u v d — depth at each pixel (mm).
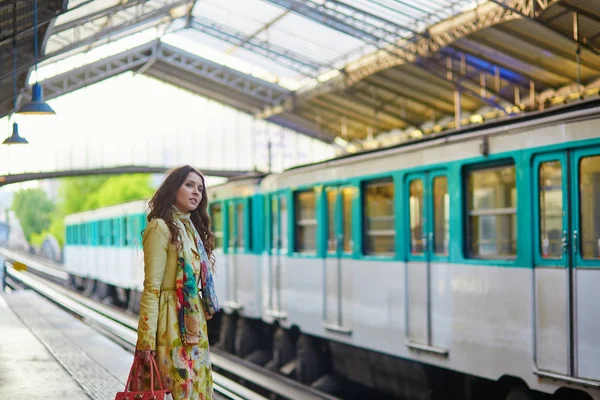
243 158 41531
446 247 10242
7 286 35625
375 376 12844
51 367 11422
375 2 23203
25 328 16219
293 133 40812
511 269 8922
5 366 11508
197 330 5527
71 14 23359
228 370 16078
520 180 8805
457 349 9945
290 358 16141
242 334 18328
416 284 10883
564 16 18922
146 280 5477
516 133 8898
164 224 5527
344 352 13617
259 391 14969
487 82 26094
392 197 11547
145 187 68625
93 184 77375
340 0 23969
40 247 90500
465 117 29969
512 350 8891
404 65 27016
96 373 10875
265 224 16750
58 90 34125
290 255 15180
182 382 5457
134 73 37156
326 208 13680
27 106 13992
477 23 21297
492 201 9375
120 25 28000
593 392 7750
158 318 5500
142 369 5465
